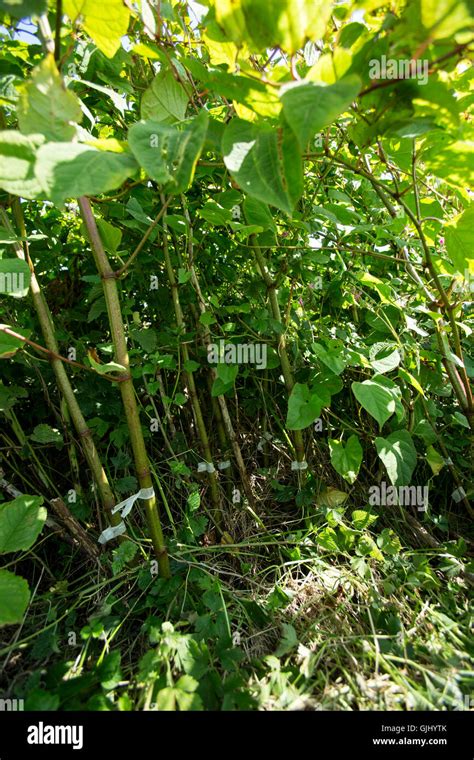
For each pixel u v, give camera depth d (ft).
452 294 3.78
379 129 2.16
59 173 1.62
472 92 2.97
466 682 2.38
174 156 1.81
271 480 4.02
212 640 2.64
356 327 4.47
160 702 2.04
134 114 3.76
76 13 1.96
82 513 3.32
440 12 1.73
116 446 3.72
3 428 3.78
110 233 2.59
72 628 2.78
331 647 2.63
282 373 3.95
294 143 1.89
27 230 3.81
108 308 2.53
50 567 3.30
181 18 3.56
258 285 3.85
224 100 3.15
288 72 2.23
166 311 4.03
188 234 3.30
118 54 3.19
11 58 2.92
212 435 4.25
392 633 2.71
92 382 3.51
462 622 2.87
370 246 4.40
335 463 3.42
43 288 4.04
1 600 2.17
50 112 1.82
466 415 3.57
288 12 1.72
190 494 3.44
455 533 3.96
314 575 3.21
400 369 3.42
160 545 2.87
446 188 3.92
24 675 2.40
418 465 4.35
